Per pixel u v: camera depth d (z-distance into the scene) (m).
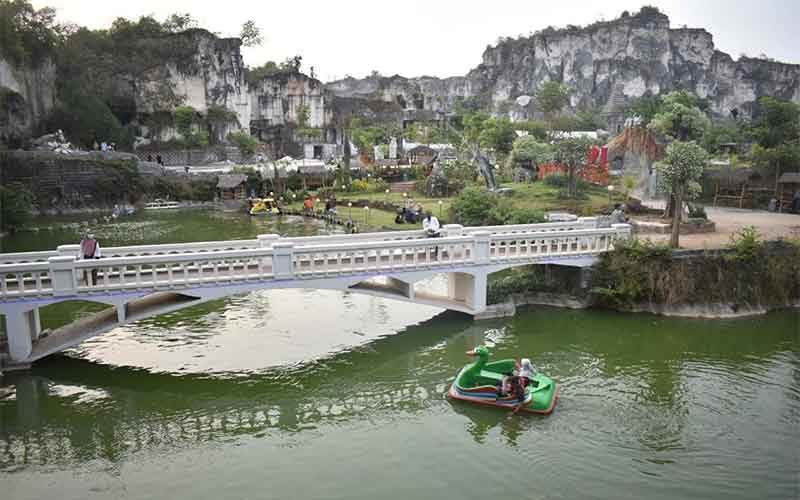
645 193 44.03
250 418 18.00
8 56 80.44
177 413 18.28
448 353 22.80
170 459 15.73
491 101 192.38
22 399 18.98
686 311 27.08
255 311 28.09
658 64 175.88
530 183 61.22
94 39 112.19
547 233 26.89
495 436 16.72
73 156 74.69
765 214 44.09
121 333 24.94
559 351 22.78
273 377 20.81
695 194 30.92
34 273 21.80
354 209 64.19
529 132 95.31
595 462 15.36
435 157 85.31
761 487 14.30
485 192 48.91
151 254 24.55
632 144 46.16
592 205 45.28
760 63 183.00
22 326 20.58
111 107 105.88
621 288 27.02
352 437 16.84
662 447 16.02
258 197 80.75
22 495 14.02
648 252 27.25
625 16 185.88
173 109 111.25
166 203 77.94
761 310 27.73
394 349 23.25
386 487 14.43
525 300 28.58
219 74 120.12
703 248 28.16
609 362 21.70
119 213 68.12
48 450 16.09
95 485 14.48
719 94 179.62
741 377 20.38
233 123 119.06
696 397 18.84
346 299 29.98
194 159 105.62
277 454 15.98
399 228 48.72
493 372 19.23
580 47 181.12
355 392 19.69
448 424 17.47
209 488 14.38
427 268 24.80
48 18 92.00
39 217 66.75
